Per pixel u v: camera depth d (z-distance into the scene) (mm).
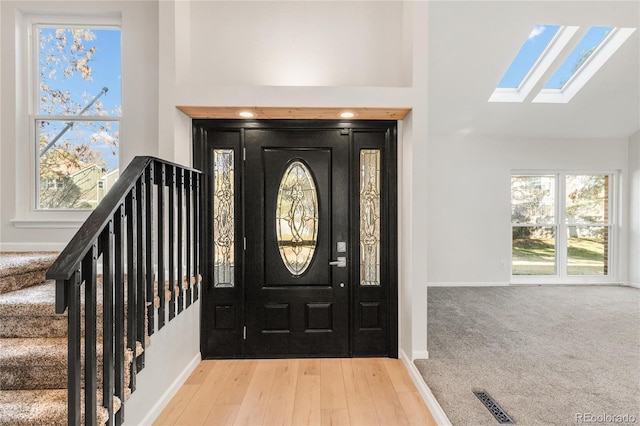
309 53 2961
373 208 3068
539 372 2467
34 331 1807
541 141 5547
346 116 2885
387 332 3031
